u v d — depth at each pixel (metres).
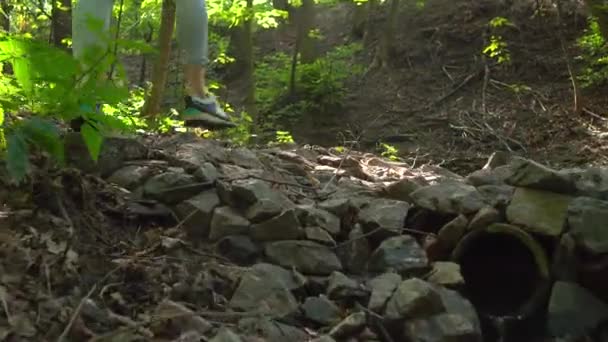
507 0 13.47
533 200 3.76
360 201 3.88
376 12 15.09
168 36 5.59
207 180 3.71
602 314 3.58
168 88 8.94
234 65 13.94
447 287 3.44
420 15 14.22
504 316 3.70
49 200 3.23
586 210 3.58
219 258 3.35
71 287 2.83
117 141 3.78
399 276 3.32
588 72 11.02
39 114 2.38
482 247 3.90
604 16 9.87
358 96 12.50
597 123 10.06
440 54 13.08
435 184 3.95
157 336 2.67
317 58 13.43
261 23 9.33
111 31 2.38
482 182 4.02
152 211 3.55
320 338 2.77
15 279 2.74
